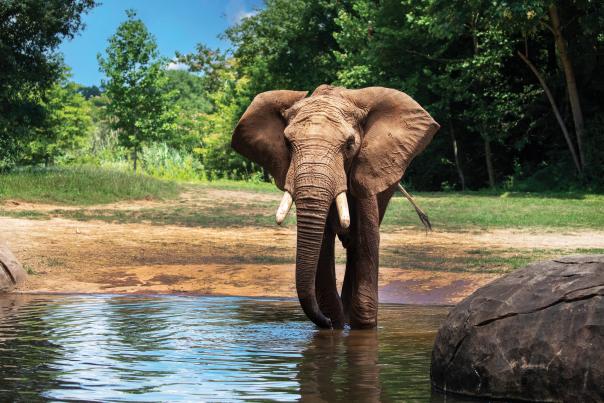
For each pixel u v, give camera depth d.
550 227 19.94
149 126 46.03
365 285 7.94
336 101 7.62
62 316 8.66
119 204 23.72
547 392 4.61
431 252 14.84
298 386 5.22
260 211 23.53
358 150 7.64
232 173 51.62
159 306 9.61
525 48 35.06
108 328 7.80
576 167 34.06
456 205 25.78
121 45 45.91
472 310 5.14
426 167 41.50
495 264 13.02
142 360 6.12
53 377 5.46
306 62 48.12
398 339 7.30
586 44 33.72
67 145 57.44
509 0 29.67
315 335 7.52
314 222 6.91
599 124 32.56
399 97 7.81
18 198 22.55
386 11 38.22
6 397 4.86
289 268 12.70
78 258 13.63
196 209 23.28
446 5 32.28
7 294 10.83
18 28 29.20
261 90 50.22
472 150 41.34
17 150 30.61
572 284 4.86
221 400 4.81
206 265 12.91
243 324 8.19
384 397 4.91
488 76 36.28
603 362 4.41
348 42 40.59
